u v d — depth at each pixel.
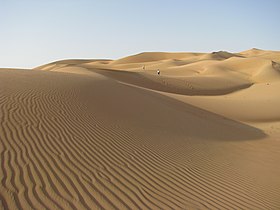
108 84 20.33
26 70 25.03
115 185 6.14
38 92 12.80
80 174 6.27
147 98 18.84
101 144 8.39
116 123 10.90
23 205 4.81
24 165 6.11
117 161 7.47
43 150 7.04
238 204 6.45
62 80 18.33
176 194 6.36
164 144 9.98
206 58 126.44
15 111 9.40
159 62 108.56
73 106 11.58
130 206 5.45
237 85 53.44
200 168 8.45
